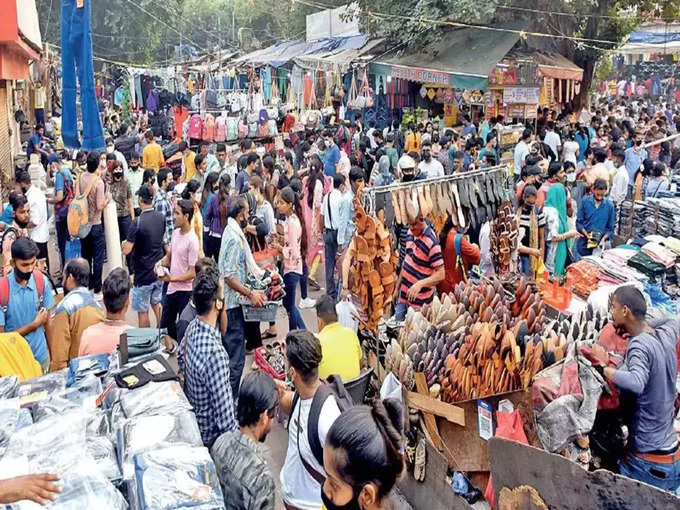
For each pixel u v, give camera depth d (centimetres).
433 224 676
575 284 691
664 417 439
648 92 3400
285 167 1310
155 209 855
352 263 616
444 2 1731
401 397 486
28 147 1741
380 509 206
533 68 1736
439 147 1488
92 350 477
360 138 1725
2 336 479
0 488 262
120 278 490
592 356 457
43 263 742
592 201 924
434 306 504
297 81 2345
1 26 905
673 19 2114
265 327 877
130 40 3897
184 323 585
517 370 479
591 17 1905
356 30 2294
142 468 307
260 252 776
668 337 441
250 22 4609
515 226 738
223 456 326
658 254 688
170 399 380
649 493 320
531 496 370
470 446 481
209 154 1337
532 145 1438
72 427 347
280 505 505
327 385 382
